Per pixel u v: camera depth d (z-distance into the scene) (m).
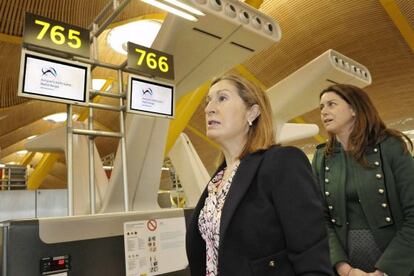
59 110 12.36
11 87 7.55
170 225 1.91
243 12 2.32
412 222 1.54
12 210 3.59
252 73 8.48
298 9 6.75
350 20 6.95
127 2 2.27
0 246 1.38
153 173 2.65
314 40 7.54
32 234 1.42
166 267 1.81
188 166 4.15
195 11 2.12
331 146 1.92
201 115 11.20
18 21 5.01
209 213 1.21
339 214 1.77
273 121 1.29
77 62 1.92
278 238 1.03
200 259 1.35
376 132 1.76
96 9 5.05
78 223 1.56
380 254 1.63
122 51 7.81
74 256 1.51
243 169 1.15
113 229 1.67
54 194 3.86
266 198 1.06
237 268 1.03
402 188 1.61
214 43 2.45
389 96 9.62
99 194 2.88
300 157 1.10
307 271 0.94
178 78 2.84
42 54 1.79
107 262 1.61
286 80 3.65
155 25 6.70
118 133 2.17
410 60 7.98
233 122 1.25
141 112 2.17
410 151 1.80
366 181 1.70
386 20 6.81
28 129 15.27
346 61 3.46
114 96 2.22
